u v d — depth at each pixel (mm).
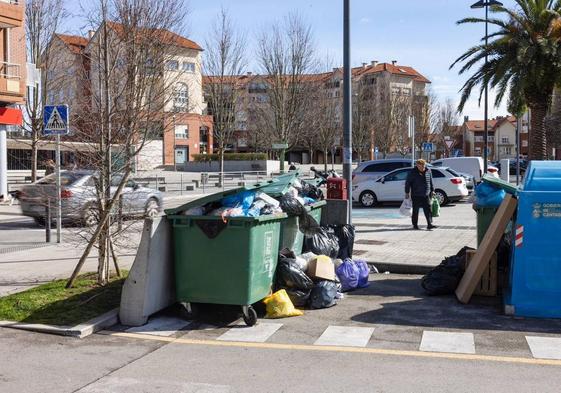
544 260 6992
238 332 6594
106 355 5801
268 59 44312
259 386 4891
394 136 61312
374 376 5098
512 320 6922
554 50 20781
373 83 71688
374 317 7137
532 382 4914
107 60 7914
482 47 22859
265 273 7195
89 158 8047
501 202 8672
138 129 8047
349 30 11898
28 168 45156
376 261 10102
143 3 8031
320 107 50188
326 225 9945
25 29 29125
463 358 5566
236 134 62344
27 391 4840
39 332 6547
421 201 15125
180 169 60875
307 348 5961
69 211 9422
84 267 9930
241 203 7066
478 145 117438
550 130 56406
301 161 82125
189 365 5477
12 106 28328
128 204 9180
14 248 12820
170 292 7262
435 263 9938
